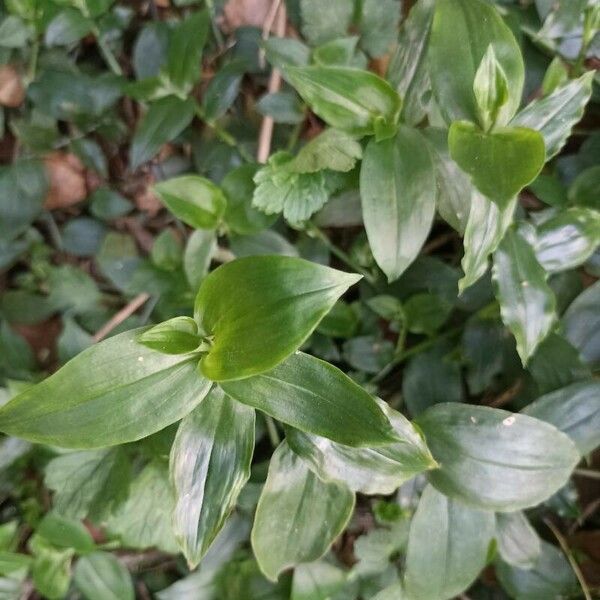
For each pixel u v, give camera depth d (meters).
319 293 0.12
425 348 0.19
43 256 0.22
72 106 0.21
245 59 0.20
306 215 0.18
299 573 0.18
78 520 0.19
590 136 0.19
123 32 0.22
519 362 0.18
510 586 0.18
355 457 0.14
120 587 0.19
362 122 0.16
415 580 0.16
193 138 0.21
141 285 0.20
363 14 0.19
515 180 0.13
